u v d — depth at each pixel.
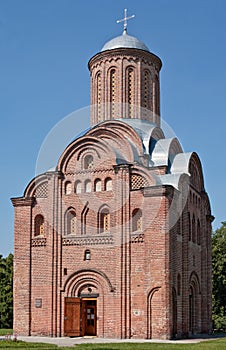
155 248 36.19
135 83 45.41
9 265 67.25
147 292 35.81
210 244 48.12
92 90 46.94
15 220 41.06
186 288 39.75
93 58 46.69
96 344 29.86
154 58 46.62
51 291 38.56
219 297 62.78
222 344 30.61
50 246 39.31
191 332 42.38
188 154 42.50
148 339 35.16
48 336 37.91
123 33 47.50
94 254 38.06
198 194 45.44
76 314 37.72
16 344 29.22
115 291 36.75
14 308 39.59
